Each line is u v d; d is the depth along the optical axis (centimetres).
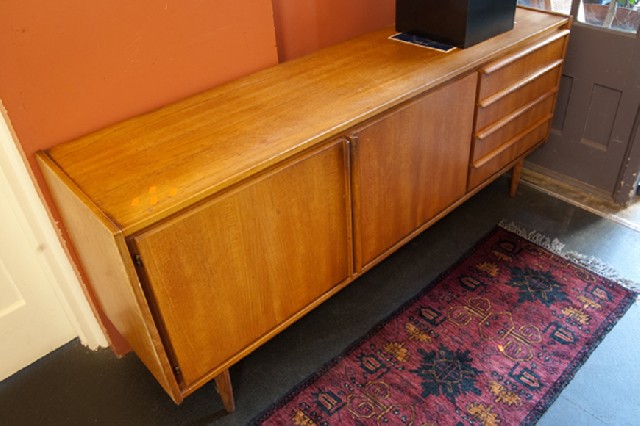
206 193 115
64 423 157
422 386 158
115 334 171
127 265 109
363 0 198
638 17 192
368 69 165
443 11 174
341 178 145
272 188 129
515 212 224
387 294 190
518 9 208
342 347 172
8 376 171
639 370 159
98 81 139
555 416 149
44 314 170
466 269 197
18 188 141
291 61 174
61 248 153
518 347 168
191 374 135
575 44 210
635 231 210
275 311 149
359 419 151
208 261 124
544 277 192
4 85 125
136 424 155
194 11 149
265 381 164
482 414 150
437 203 187
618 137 212
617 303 180
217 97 154
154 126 142
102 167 126
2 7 118
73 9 128
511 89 185
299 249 145
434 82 155
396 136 154
